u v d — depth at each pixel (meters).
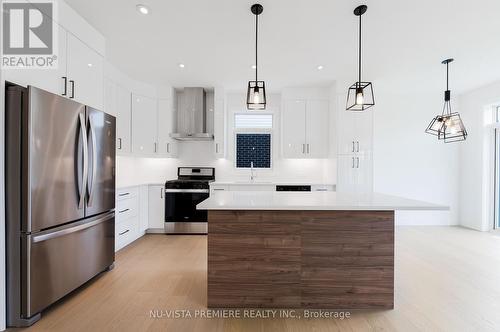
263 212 2.04
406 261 3.05
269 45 2.98
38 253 1.87
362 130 4.17
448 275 2.67
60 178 2.04
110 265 2.79
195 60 3.42
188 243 3.80
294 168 4.95
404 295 2.27
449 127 3.01
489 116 4.46
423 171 4.87
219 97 4.52
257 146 5.02
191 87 4.59
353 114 4.16
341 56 3.26
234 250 2.05
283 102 4.52
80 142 2.22
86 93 2.55
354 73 3.85
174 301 2.16
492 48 3.02
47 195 1.93
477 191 4.54
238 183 4.33
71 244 2.18
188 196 4.30
